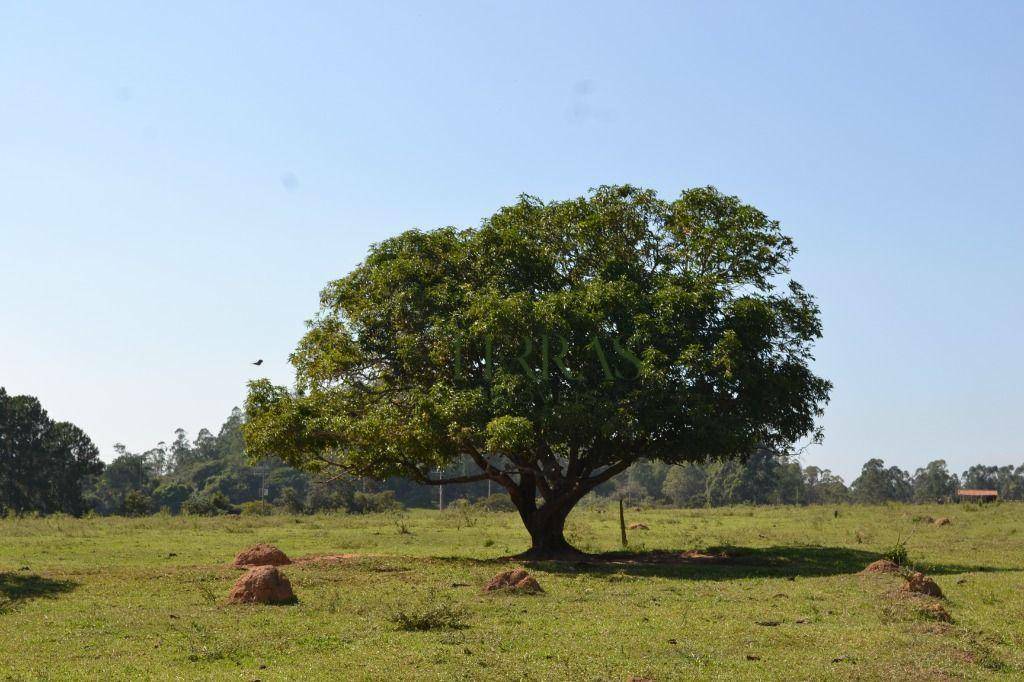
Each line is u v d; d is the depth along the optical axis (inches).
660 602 687.1
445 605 606.9
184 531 1736.0
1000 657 488.4
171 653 499.2
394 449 951.6
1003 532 1485.0
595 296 962.1
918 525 1713.8
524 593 727.7
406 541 1462.8
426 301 999.0
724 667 462.0
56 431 3528.5
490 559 1080.8
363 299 1034.1
